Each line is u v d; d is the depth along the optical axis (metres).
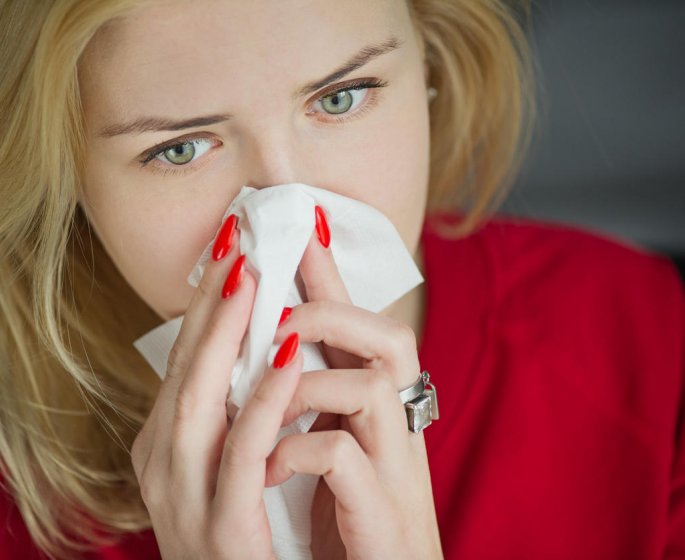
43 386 0.79
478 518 0.79
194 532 0.68
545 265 0.85
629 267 0.86
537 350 0.81
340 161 0.67
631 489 0.80
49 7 0.66
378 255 0.68
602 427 0.81
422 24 0.78
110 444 0.81
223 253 0.65
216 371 0.66
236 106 0.64
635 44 1.38
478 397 0.80
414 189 0.70
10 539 0.80
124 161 0.67
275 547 0.70
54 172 0.68
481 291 0.82
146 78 0.64
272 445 0.66
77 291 0.78
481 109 0.82
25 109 0.68
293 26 0.64
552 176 1.30
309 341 0.67
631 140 1.32
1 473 0.80
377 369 0.67
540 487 0.80
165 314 0.71
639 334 0.83
